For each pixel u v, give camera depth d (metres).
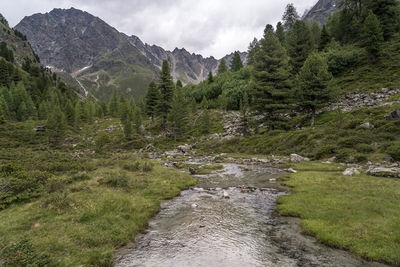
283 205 15.59
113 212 13.96
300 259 9.26
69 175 22.58
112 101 135.88
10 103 103.25
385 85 57.44
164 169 30.95
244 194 19.22
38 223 11.59
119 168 29.64
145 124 96.94
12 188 15.27
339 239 10.44
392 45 76.00
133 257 9.66
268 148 45.19
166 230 12.45
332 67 77.50
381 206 13.09
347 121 41.28
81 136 85.81
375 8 85.06
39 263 8.27
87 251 9.67
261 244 10.58
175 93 80.62
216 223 13.13
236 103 102.19
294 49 82.25
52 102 122.44
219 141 62.53
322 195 16.53
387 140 30.16
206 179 25.78
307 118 56.25
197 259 9.31
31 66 182.88
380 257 8.96
